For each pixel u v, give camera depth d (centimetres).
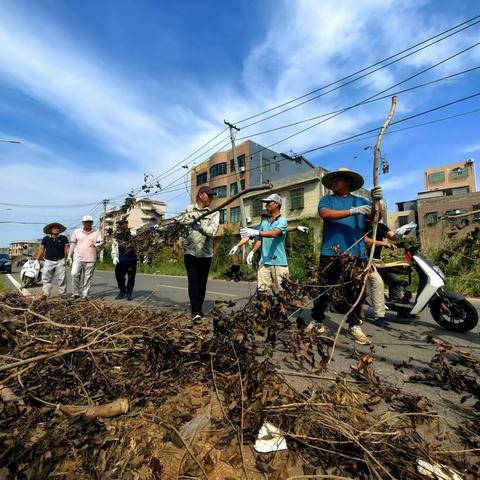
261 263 472
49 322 263
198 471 151
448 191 4634
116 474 141
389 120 302
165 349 248
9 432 164
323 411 197
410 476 150
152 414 197
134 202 589
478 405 218
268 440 172
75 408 182
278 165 3478
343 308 375
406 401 222
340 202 387
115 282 1313
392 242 486
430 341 277
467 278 837
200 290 455
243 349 261
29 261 1288
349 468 155
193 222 431
